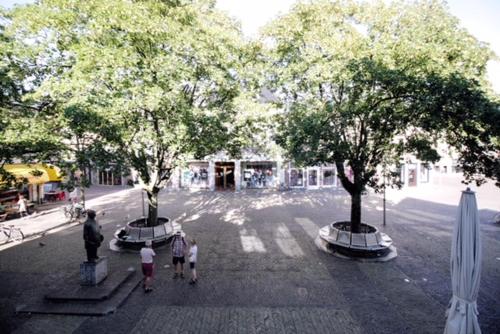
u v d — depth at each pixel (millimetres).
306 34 10703
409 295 8914
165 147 11727
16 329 7234
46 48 9625
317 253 12375
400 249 12859
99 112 8531
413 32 8945
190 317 7789
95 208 21703
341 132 9844
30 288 9273
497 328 7273
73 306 8148
